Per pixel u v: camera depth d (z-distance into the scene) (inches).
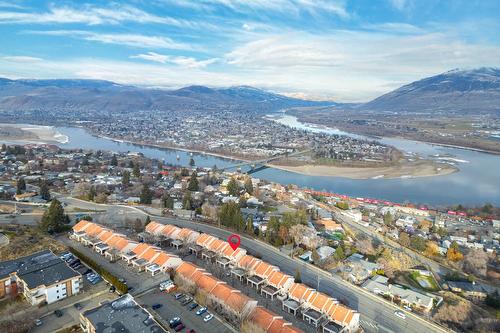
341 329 5315.0
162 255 6752.0
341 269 7588.6
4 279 5556.1
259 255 7849.4
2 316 4980.3
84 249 7440.9
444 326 5718.5
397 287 6840.6
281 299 6102.4
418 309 6323.8
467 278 7795.3
